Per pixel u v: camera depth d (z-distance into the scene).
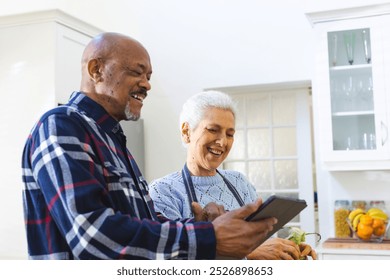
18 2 4.23
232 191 1.72
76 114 1.10
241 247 1.07
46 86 3.02
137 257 0.98
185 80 3.86
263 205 1.09
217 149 1.63
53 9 3.01
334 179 3.40
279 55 3.62
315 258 1.69
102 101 1.21
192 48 3.86
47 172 1.00
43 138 1.04
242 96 3.96
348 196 3.37
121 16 4.06
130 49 1.21
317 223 4.30
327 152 3.16
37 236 1.07
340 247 2.92
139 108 1.25
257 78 3.67
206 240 1.03
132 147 3.68
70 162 1.00
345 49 3.18
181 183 1.64
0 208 3.03
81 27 3.29
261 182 3.90
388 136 3.04
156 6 3.97
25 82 3.07
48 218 1.05
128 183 1.13
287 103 3.87
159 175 3.88
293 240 1.68
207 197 1.63
